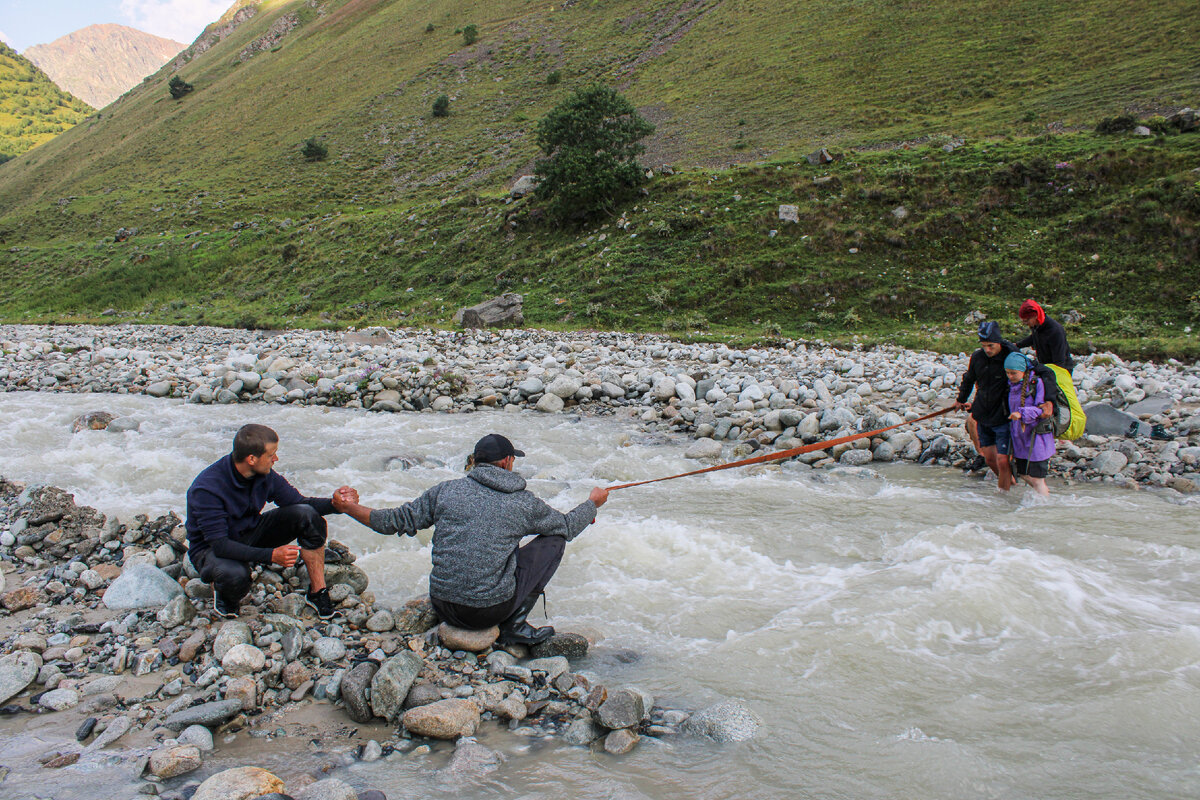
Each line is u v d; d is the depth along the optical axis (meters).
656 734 3.38
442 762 3.18
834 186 30.94
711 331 25.23
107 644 4.12
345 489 4.22
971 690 3.67
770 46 60.50
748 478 7.89
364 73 82.38
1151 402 10.03
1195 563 5.21
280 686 3.80
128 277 45.88
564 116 35.88
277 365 14.16
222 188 61.44
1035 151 29.80
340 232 44.16
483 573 3.94
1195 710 3.38
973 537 5.70
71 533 5.54
